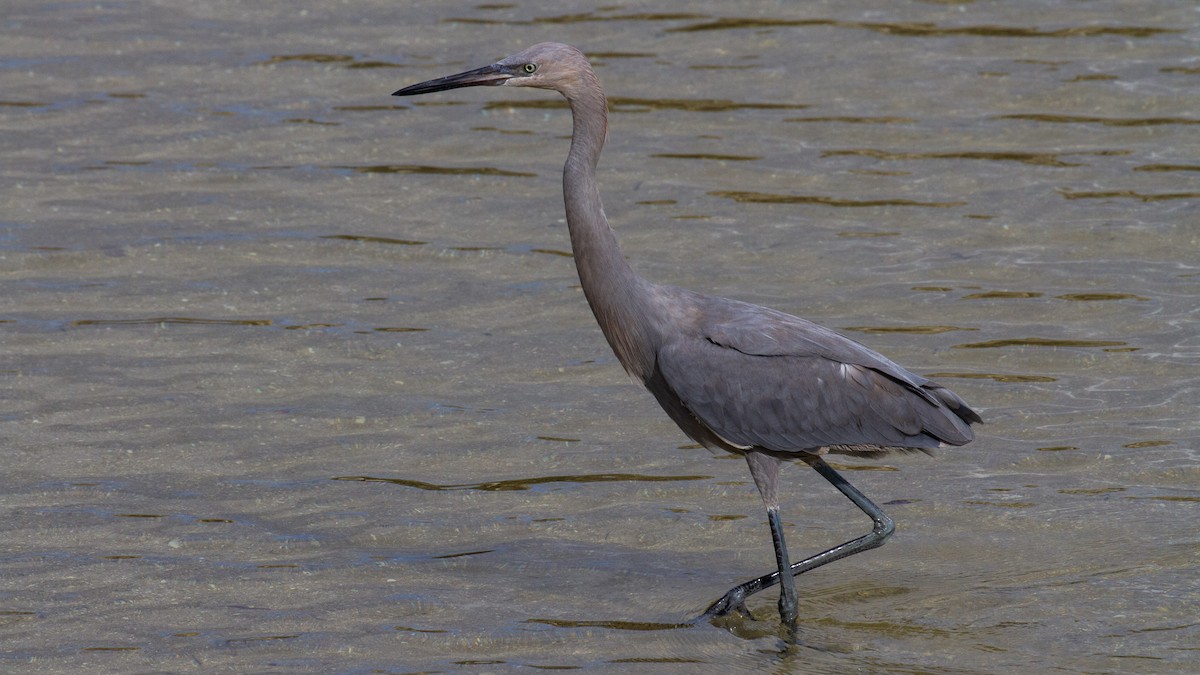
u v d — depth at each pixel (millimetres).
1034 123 19156
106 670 9352
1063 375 13523
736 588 10094
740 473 12180
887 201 17328
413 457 12414
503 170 18406
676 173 18125
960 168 18094
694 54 21391
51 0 23484
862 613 10094
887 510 11516
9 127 19297
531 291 15516
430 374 13852
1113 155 18281
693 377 10258
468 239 16672
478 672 9344
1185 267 15586
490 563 10828
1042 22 22219
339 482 11977
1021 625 9836
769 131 19156
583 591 10438
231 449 12469
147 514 11430
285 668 9398
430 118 19844
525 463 12320
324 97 20312
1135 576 10352
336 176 18203
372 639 9758
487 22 22594
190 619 9992
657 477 12086
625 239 16500
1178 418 12641
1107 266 15680
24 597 10234
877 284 15398
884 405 10148
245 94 20359
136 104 20000
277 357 14117
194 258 16156
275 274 15836
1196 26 21828
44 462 12164
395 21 22703
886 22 22328
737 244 16375
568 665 9461
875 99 19953
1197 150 18312
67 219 16938
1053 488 11664
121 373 13727
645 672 9383
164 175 18094
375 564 10789
